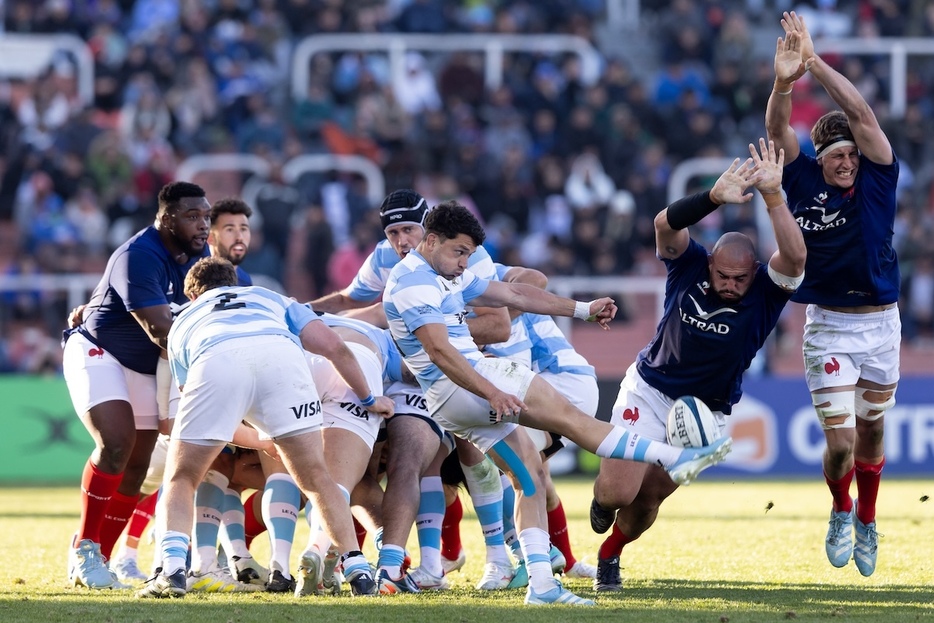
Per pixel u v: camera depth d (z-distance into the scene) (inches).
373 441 888.9
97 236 2423.7
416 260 815.7
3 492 1852.9
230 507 927.0
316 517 865.5
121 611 764.6
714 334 840.9
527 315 1013.2
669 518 1421.0
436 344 788.6
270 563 903.1
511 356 983.6
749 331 843.4
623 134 2620.6
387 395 917.8
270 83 2829.7
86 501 927.0
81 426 2118.6
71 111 2650.1
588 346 2390.5
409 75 2758.4
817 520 1397.6
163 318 932.6
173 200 962.1
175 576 816.3
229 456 922.7
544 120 2655.0
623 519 874.8
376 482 954.7
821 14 3009.4
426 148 2620.6
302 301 2417.6
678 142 2672.2
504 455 821.9
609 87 2709.2
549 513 992.9
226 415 819.4
